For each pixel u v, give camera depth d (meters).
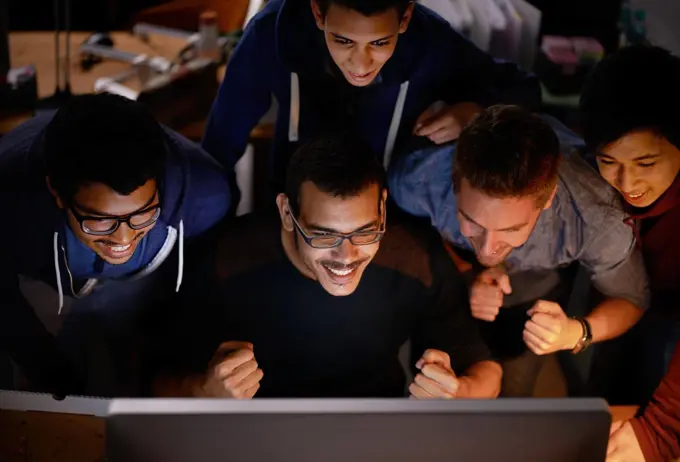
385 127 1.96
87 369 1.92
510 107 1.56
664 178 1.62
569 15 2.76
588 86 1.62
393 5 1.60
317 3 1.68
